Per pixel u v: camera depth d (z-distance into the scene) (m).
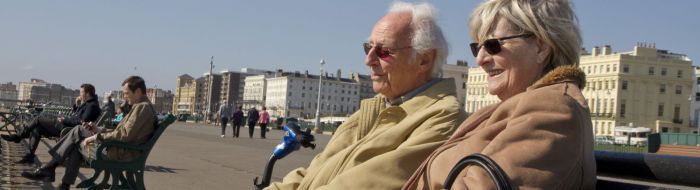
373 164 2.89
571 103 1.88
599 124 112.94
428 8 3.46
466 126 2.30
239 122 32.97
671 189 1.83
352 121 3.71
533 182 1.77
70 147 7.00
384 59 3.43
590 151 1.95
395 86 3.46
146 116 6.55
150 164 12.63
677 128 112.94
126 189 6.57
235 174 11.60
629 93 111.25
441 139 2.95
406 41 3.40
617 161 2.37
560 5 2.33
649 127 112.25
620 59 110.62
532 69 2.34
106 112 9.01
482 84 124.06
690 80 114.25
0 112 15.02
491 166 1.77
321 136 45.94
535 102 1.91
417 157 2.88
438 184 2.19
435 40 3.39
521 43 2.33
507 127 1.92
